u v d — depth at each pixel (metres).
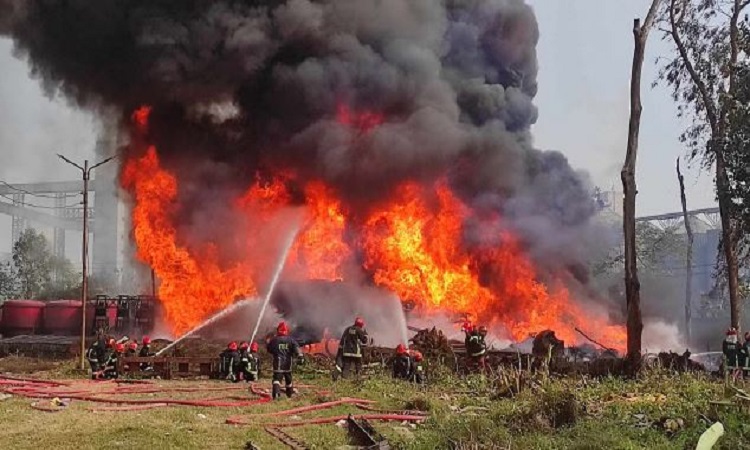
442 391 15.57
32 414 12.32
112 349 19.53
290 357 14.59
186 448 9.41
